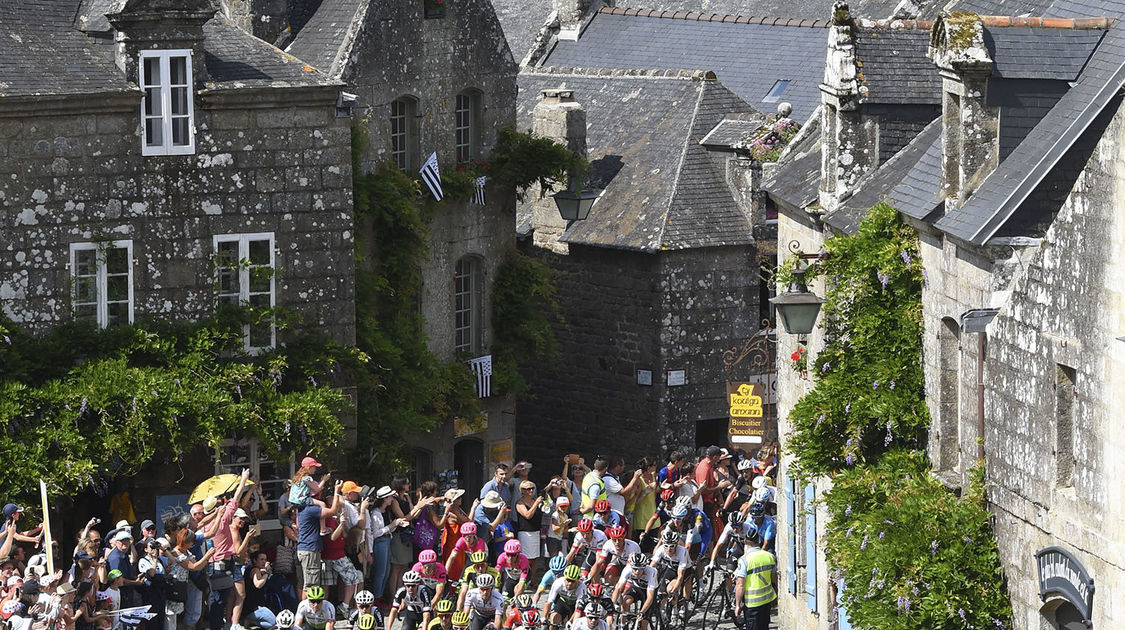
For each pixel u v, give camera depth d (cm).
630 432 13312
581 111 13525
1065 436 6919
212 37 10225
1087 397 6712
